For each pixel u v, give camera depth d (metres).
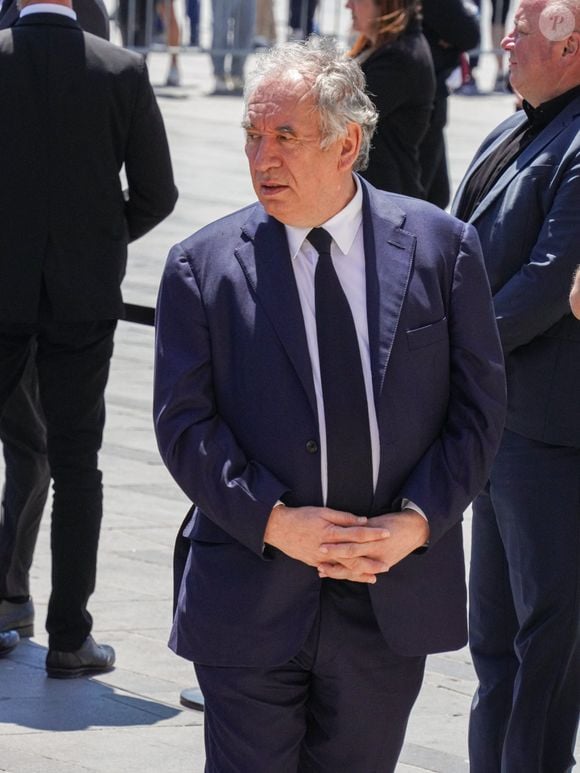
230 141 37.16
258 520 8.21
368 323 8.46
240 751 8.71
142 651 13.83
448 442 8.55
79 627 13.27
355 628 8.58
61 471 13.14
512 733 10.73
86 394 13.07
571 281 10.30
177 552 9.09
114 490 17.73
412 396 8.45
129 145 13.09
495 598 11.23
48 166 12.77
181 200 30.30
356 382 8.42
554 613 10.59
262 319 8.41
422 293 8.51
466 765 11.88
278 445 8.38
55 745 11.90
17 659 13.68
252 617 8.45
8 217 12.78
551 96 10.82
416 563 8.53
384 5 16.34
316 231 8.53
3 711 12.52
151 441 19.52
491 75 51.12
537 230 10.63
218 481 8.28
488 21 49.03
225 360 8.48
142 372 22.11
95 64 12.85
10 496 14.02
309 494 8.38
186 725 12.43
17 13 13.33
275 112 8.23
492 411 8.57
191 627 8.59
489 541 11.22
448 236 8.70
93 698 12.86
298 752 8.95
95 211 12.92
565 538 10.56
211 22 44.84
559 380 10.52
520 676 10.71
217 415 8.54
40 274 12.80
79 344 12.98
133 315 13.26
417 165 17.03
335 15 49.09
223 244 8.62
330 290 8.48
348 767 8.91
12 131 12.75
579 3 10.61
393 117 16.61
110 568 15.52
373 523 8.30
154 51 44.88
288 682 8.67
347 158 8.44
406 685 8.78
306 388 8.35
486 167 11.23
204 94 44.66
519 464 10.69
